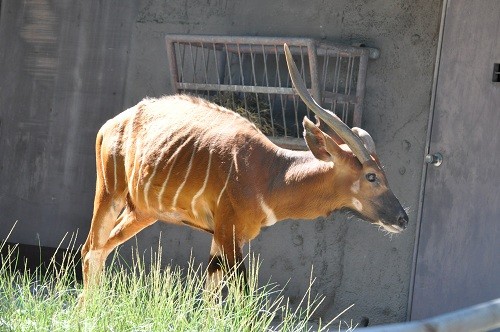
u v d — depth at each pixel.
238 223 9.21
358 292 11.76
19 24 14.20
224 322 7.40
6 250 14.18
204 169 9.31
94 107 13.62
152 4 13.23
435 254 11.31
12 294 7.89
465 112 11.18
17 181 14.15
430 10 11.46
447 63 11.31
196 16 12.90
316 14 12.09
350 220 11.80
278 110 11.93
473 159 11.09
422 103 11.47
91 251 10.32
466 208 11.13
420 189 11.43
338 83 11.80
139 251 13.09
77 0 13.77
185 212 9.60
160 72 13.15
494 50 11.02
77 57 13.75
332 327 11.36
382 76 11.66
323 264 11.95
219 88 11.54
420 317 11.40
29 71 14.12
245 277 9.16
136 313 7.57
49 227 13.89
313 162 9.06
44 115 14.00
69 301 8.05
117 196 10.20
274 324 11.28
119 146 10.11
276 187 9.12
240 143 9.26
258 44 11.24
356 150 8.84
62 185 13.81
